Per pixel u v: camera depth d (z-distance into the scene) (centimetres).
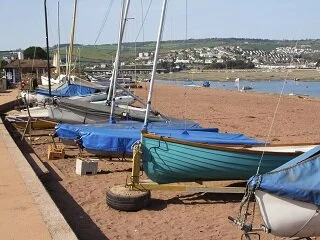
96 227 864
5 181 958
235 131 2286
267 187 651
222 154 1025
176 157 1018
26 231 672
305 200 657
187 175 1045
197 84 9512
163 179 1050
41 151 1609
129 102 2472
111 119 1596
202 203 1039
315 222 674
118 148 1338
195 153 1019
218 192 1048
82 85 2920
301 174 673
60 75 4053
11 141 1528
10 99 3116
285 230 678
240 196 1091
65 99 1877
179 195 1093
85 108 1794
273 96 5309
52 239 641
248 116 3048
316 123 2703
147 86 6794
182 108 3659
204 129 1471
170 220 920
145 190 1005
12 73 5438
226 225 895
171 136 1169
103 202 1020
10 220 719
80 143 1383
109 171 1313
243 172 1049
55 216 740
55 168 1338
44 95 2519
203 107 3781
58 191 1100
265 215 668
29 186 918
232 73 12425
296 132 2288
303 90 7725
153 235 834
